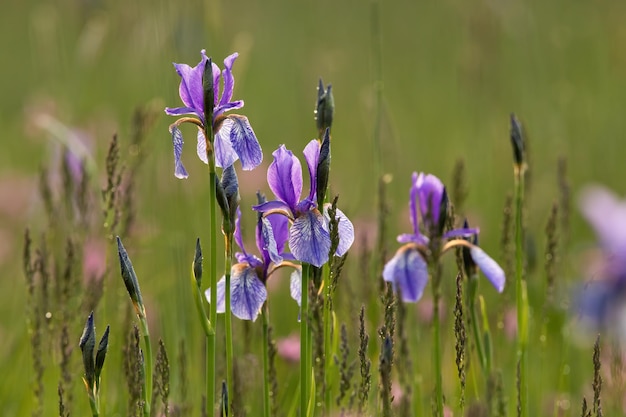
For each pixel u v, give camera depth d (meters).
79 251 9.11
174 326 9.59
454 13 24.19
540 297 10.27
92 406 5.70
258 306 6.28
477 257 6.93
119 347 9.19
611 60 20.00
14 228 14.98
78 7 16.81
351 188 13.99
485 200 15.30
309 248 5.86
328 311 6.52
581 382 10.02
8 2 29.02
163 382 6.27
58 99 15.66
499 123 16.95
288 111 19.45
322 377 6.29
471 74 17.45
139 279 11.19
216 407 8.27
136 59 16.11
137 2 15.27
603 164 16.59
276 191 6.00
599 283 6.67
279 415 7.81
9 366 9.77
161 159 11.40
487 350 7.07
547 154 16.81
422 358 9.51
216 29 12.97
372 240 11.20
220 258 10.45
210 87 5.77
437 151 17.28
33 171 17.58
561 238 10.45
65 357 7.56
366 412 6.45
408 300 6.92
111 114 15.55
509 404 8.55
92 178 10.55
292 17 25.30
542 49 20.23
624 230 6.62
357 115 18.91
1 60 26.08
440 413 6.66
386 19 25.44
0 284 13.20
